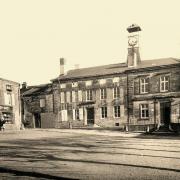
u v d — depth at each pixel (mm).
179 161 12820
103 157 13930
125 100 43719
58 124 49312
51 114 50875
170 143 21719
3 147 18016
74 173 10000
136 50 44750
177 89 39625
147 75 42125
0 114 38719
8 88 41156
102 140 24156
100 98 45938
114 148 17969
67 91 49000
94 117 46062
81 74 48531
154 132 34000
